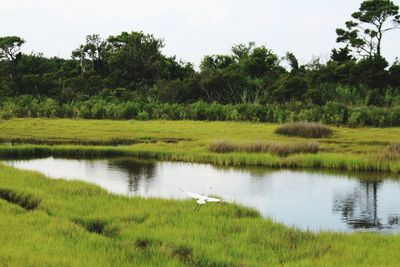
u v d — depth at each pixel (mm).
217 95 88312
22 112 75500
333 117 65375
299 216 23906
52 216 19484
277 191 29422
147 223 19000
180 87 88562
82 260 14391
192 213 20688
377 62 90188
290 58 108188
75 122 67312
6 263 13742
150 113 75750
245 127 61875
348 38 103312
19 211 20016
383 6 98688
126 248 15852
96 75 104750
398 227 22172
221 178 33438
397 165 36156
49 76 105500
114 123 66625
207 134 54656
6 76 107438
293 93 82750
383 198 27812
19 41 115438
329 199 27500
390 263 14930
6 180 25984
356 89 85062
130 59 111750
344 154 39625
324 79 91625
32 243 15805
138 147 45281
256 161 39094
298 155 39406
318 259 15320
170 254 15656
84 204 21812
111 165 38500
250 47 115750
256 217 20984
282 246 16812
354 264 14797
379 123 63594
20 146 43781
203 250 15844
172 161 40719
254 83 88125
